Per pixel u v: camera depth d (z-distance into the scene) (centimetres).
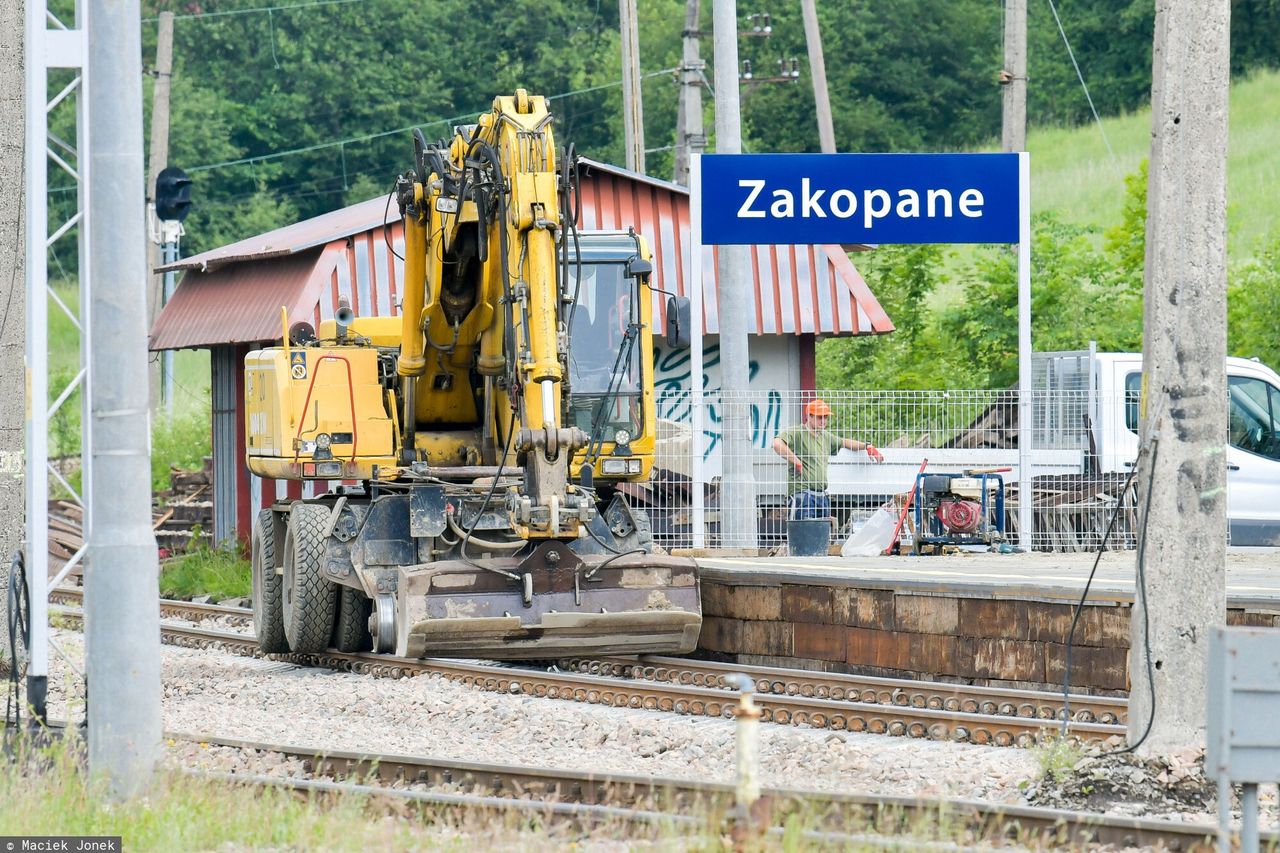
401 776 3894
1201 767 3575
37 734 4212
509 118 5362
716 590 6047
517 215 5272
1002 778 3838
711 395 7556
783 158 7612
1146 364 3688
